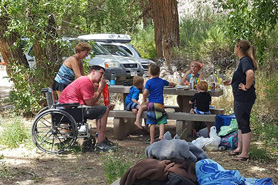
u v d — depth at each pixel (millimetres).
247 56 6262
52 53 10117
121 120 7938
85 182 5574
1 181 5633
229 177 3236
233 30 9422
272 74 11305
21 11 9094
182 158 3227
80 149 7160
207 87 7672
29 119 9820
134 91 7895
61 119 6918
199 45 15844
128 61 14320
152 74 7488
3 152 7035
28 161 6551
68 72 7754
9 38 10188
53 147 7176
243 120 6387
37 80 10031
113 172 5637
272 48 12352
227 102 10164
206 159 3436
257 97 9805
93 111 7027
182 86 8070
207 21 20250
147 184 3158
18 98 9867
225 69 14531
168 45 16109
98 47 15453
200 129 8570
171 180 3088
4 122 8836
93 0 22312
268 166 6191
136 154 6852
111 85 8633
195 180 3230
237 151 6727
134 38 21891
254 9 9102
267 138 7629
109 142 7223
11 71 10438
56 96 10516
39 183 5566
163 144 3277
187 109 8328
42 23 9273
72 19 10297
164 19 16172
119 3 22953
